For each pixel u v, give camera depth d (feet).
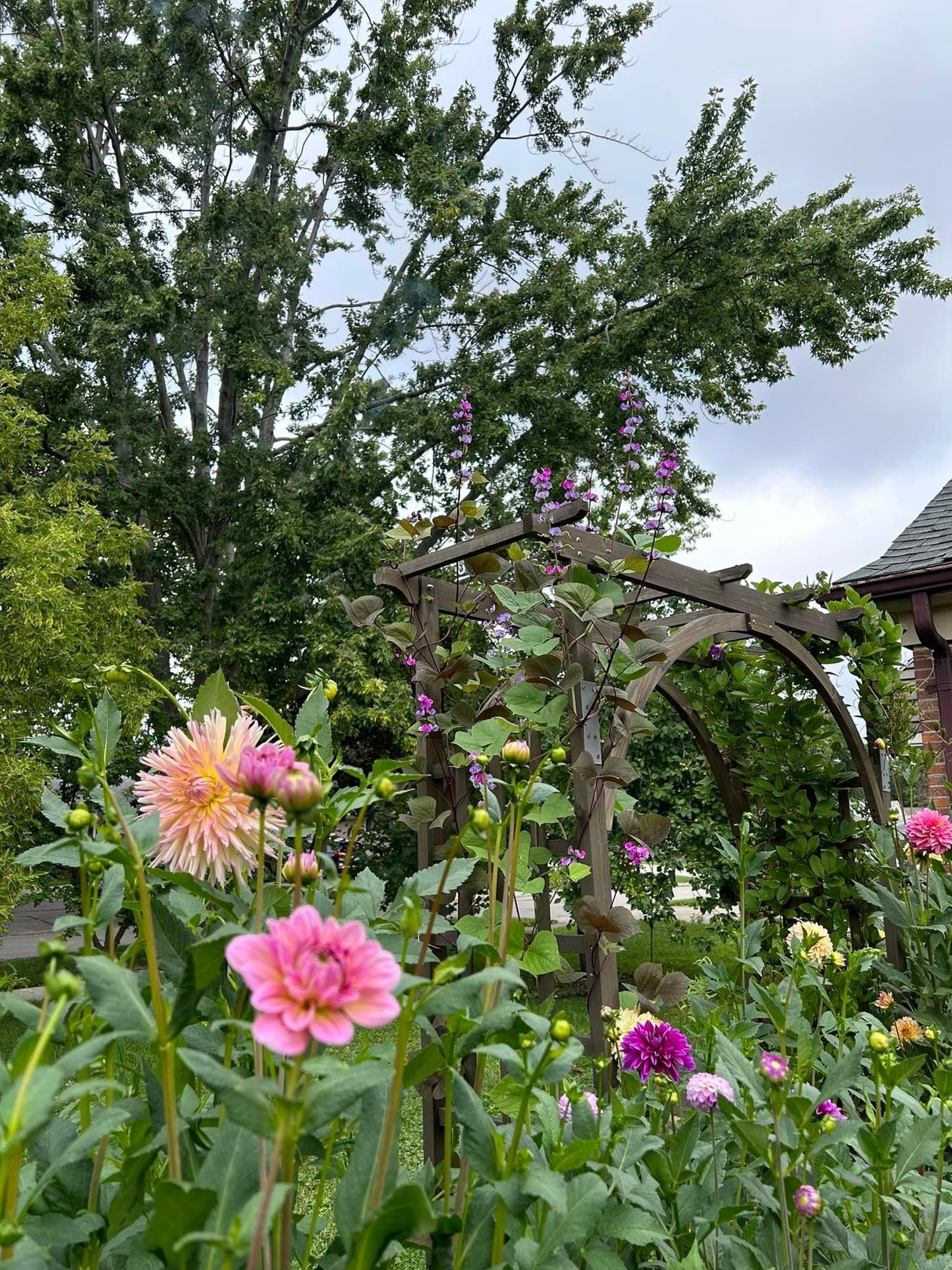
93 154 40.55
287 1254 2.49
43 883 25.68
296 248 38.93
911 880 10.39
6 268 31.14
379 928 3.49
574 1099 3.75
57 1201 2.77
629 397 11.30
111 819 2.97
